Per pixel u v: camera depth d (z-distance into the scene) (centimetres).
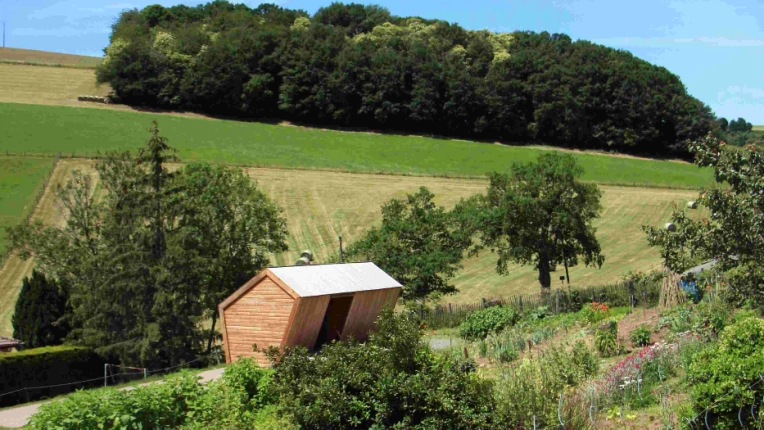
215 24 11806
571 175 4112
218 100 9812
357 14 13462
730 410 916
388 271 3678
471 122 9694
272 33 10212
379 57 9875
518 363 1547
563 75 9531
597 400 1121
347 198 6116
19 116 8038
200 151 7469
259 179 6550
